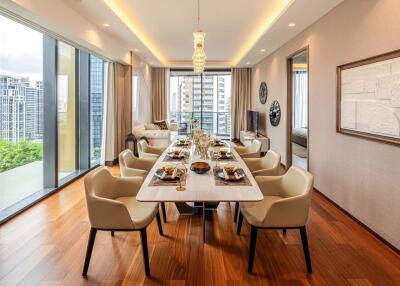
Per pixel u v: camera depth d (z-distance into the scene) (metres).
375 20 2.79
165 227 3.02
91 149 5.77
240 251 2.54
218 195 2.02
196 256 2.45
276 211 2.15
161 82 9.45
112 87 6.00
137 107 7.33
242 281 2.11
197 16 4.52
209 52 7.59
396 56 2.48
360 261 2.38
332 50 3.72
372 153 2.88
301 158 6.71
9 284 2.06
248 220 2.28
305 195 2.15
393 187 2.56
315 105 4.30
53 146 4.14
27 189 3.78
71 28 3.68
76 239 2.74
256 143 4.16
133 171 2.99
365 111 2.97
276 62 6.45
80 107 5.25
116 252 2.51
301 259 2.41
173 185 2.24
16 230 2.93
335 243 2.69
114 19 4.15
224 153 3.41
